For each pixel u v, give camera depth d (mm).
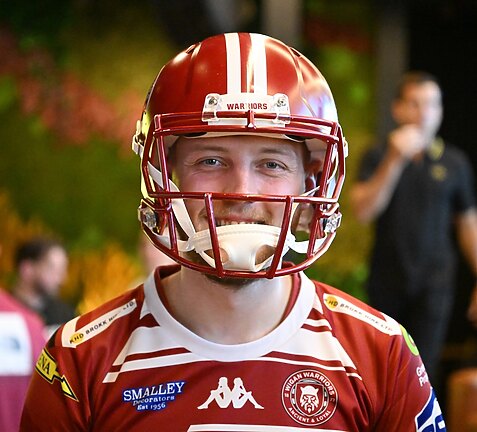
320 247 1464
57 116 6398
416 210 3801
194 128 1390
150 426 1420
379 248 3842
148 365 1446
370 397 1460
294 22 4316
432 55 6930
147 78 6441
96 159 6445
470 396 3744
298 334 1479
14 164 6391
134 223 6457
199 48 1478
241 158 1422
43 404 1468
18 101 6375
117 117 6434
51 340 1504
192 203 1417
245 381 1436
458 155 3930
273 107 1402
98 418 1439
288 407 1432
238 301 1446
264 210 1419
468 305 6746
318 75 1497
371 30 6430
